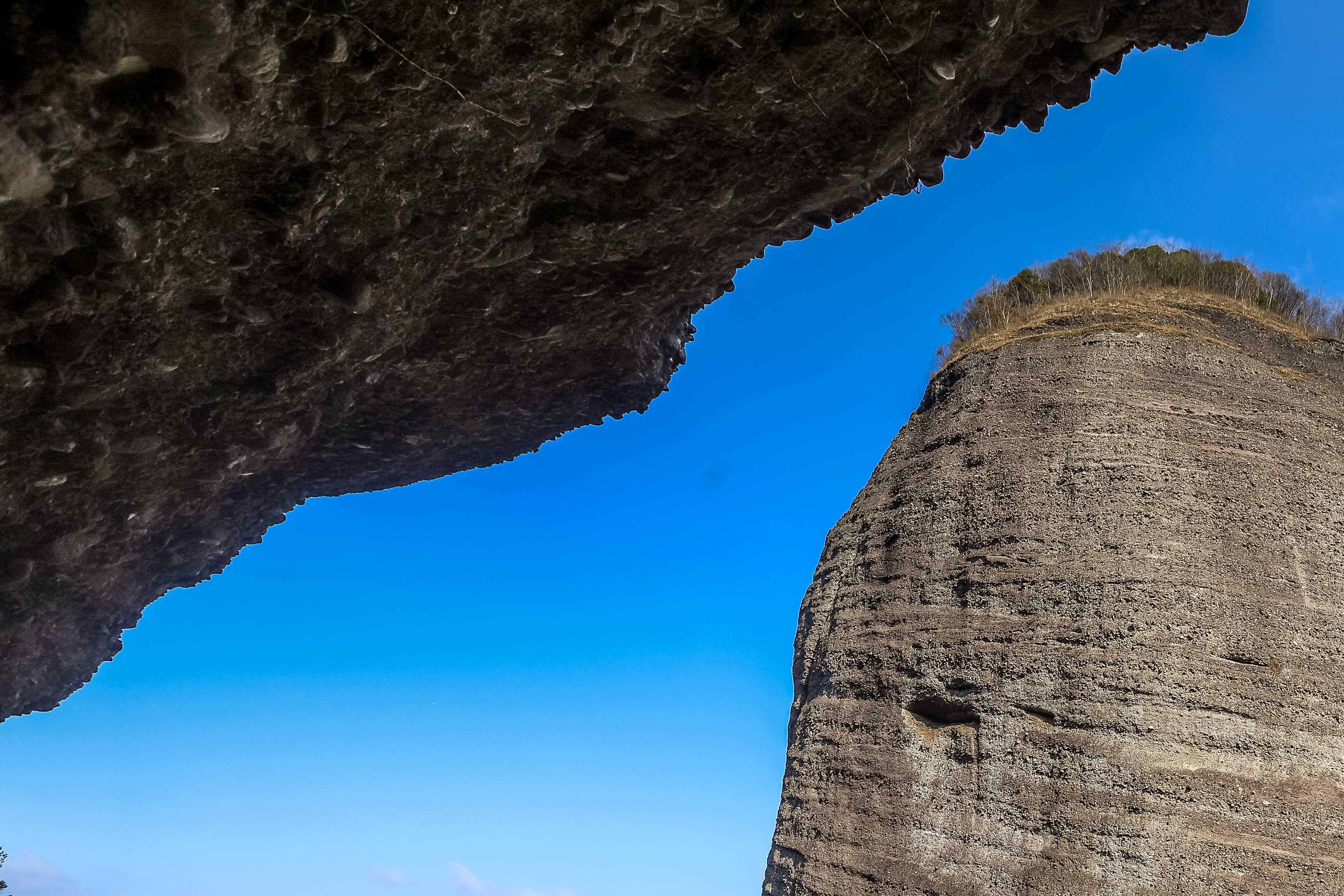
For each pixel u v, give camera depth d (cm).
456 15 384
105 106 336
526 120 448
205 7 323
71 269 394
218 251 438
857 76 466
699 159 508
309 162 420
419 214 484
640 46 425
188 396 510
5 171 329
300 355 529
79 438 479
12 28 302
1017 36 493
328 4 356
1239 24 496
